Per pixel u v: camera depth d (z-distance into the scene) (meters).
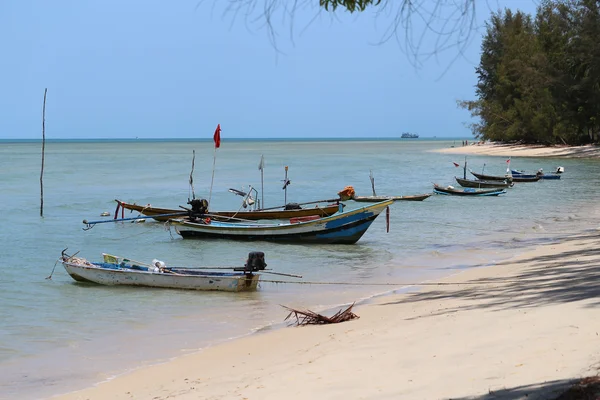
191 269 16.08
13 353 10.64
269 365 8.83
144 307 13.83
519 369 6.67
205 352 10.31
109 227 27.78
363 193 43.78
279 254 20.86
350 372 7.68
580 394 5.51
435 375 7.00
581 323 8.34
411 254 20.50
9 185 50.06
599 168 63.47
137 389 8.51
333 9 4.96
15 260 19.94
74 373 9.55
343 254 20.73
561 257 16.70
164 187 48.66
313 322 11.76
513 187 45.62
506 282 13.73
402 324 10.26
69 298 14.72
